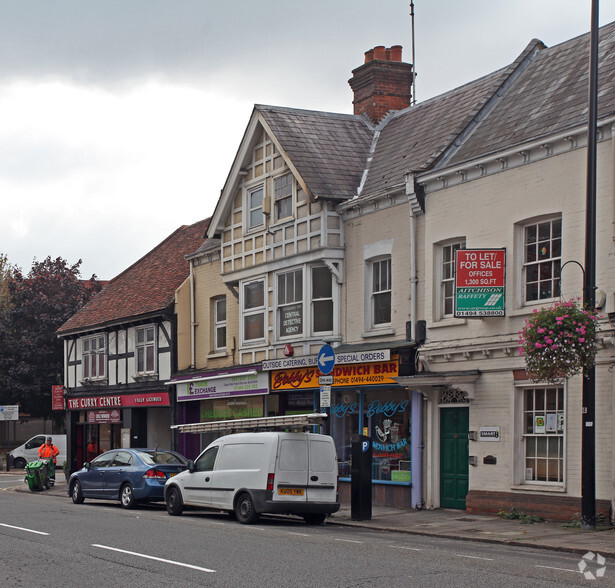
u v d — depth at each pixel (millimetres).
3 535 15273
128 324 33938
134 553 12930
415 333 20984
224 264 27906
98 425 37062
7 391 47719
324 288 24141
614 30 20500
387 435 22000
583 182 17188
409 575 10820
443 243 20547
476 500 19016
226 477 18453
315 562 11969
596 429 16375
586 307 15320
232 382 27531
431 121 24047
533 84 21375
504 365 18578
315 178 23797
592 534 14859
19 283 50969
